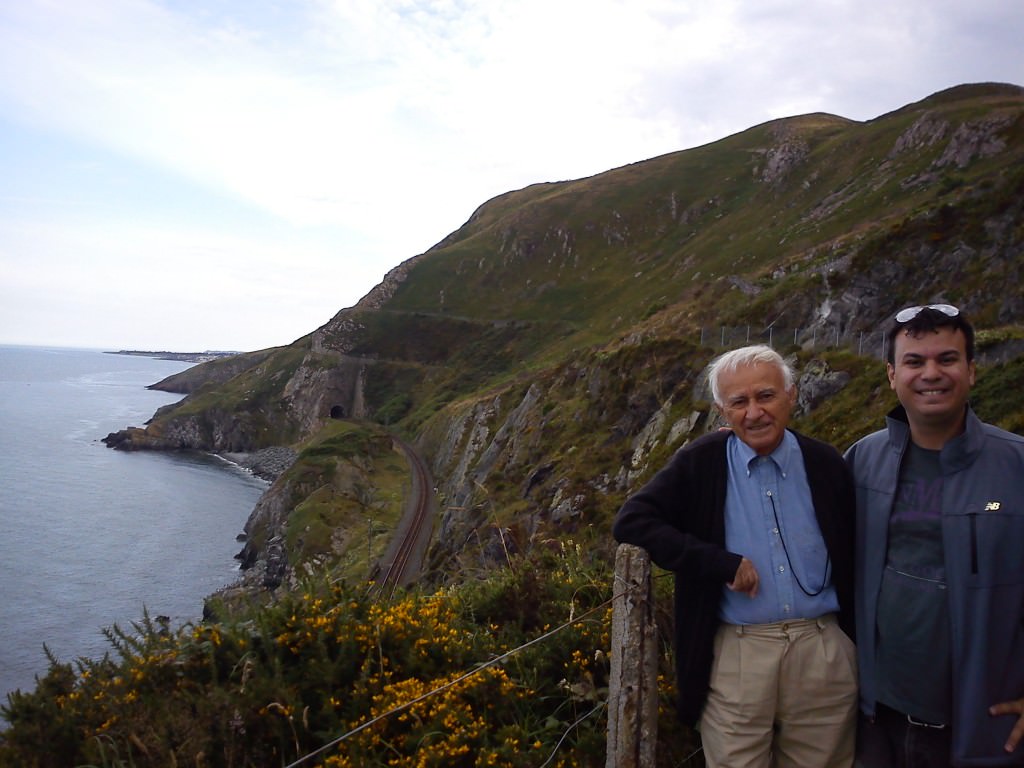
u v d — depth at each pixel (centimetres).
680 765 424
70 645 3466
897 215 5269
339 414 11494
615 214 13750
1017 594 296
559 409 4556
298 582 598
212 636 491
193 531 6119
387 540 4312
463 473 5759
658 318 5459
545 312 12025
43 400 18338
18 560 4847
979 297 3033
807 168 9788
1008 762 295
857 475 351
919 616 312
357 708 454
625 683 367
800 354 3197
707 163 14550
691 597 366
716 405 374
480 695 475
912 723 321
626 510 369
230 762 405
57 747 415
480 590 631
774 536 351
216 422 11581
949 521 308
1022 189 3269
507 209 19275
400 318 13050
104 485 7869
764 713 348
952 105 7906
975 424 316
